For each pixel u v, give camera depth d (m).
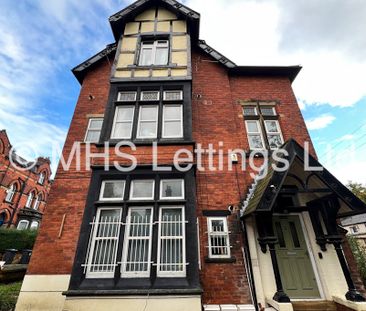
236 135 7.86
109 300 4.66
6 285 8.73
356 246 9.66
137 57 8.48
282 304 4.73
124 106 7.48
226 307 5.29
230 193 6.86
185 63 8.23
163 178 6.11
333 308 5.23
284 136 8.04
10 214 23.08
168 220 5.61
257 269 5.69
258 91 9.06
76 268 4.98
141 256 5.21
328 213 5.71
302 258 6.02
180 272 5.02
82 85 9.10
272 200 5.24
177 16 9.55
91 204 5.68
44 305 5.40
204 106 8.41
